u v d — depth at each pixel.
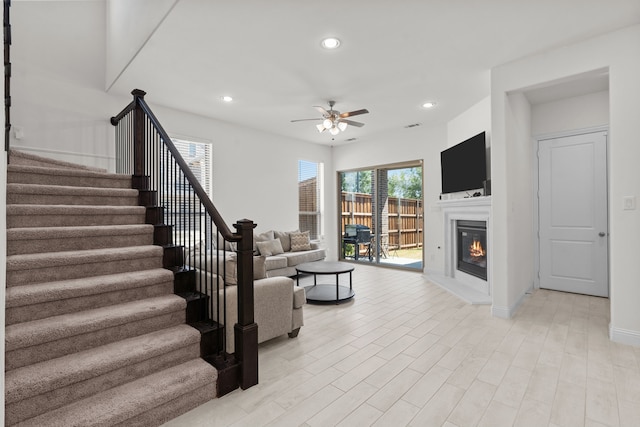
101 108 4.32
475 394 2.11
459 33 2.89
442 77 3.81
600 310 3.73
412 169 6.38
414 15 2.62
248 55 3.27
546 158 4.60
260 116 5.28
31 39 3.88
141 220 3.10
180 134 4.98
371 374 2.37
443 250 5.77
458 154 5.02
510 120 3.65
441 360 2.58
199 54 3.24
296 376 2.35
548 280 4.64
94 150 4.27
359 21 2.70
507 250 3.53
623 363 2.48
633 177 2.77
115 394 1.79
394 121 5.65
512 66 3.43
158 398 1.80
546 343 2.87
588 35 2.92
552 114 4.52
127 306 2.23
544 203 4.64
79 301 2.12
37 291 1.96
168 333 2.20
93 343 1.98
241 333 2.16
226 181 5.57
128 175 3.41
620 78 2.82
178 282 2.57
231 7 2.50
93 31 4.29
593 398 2.05
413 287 5.01
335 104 4.73
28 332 1.77
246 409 1.97
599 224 4.24
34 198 2.73
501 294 3.56
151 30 2.86
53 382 1.64
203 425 1.82
